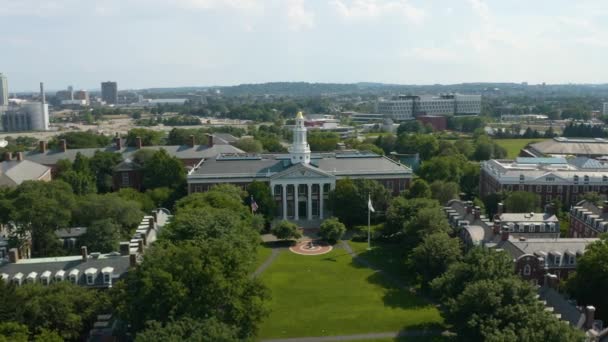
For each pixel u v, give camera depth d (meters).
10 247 115.88
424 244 113.88
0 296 76.75
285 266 131.50
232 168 179.38
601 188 176.75
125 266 101.69
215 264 81.31
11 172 169.00
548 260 106.25
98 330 85.00
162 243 98.75
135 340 66.94
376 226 164.50
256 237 122.44
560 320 75.25
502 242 113.12
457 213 141.00
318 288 116.88
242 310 80.50
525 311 75.50
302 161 181.00
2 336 68.75
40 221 116.38
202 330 68.25
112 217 125.62
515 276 87.81
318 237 156.50
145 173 193.25
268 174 176.88
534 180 176.38
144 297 76.75
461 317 81.25
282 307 106.81
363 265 131.75
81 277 99.38
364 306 107.00
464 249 123.44
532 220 133.75
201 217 109.75
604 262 89.56
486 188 199.00
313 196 178.00
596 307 90.38
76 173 169.25
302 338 93.50
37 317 80.00
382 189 167.25
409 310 104.94
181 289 76.75
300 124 180.25
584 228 135.62
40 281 98.19
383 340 92.50
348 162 185.12
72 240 122.00
